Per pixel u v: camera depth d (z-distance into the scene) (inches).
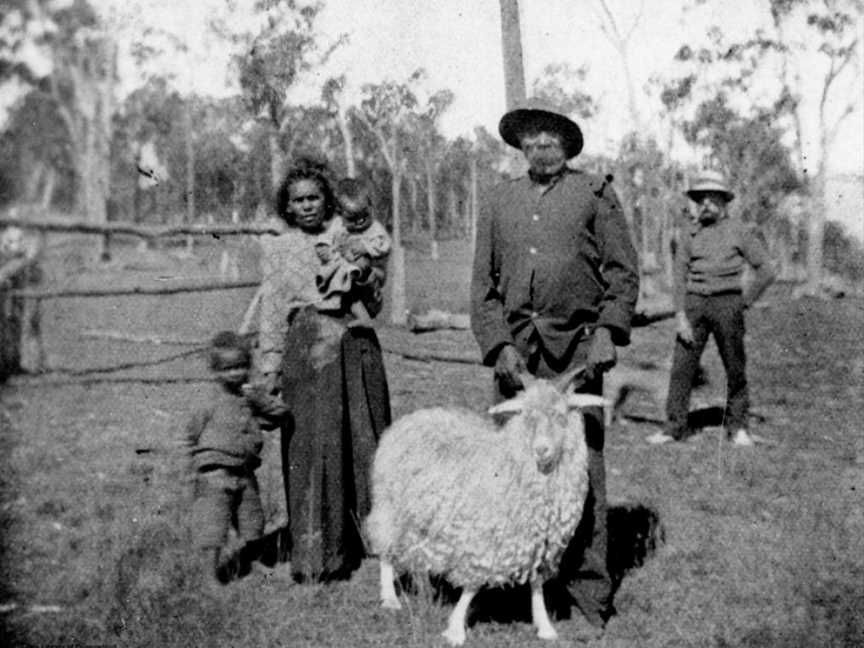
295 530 182.7
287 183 192.1
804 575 177.3
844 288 890.7
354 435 189.2
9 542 176.7
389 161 709.3
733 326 317.1
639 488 253.4
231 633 153.6
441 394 400.2
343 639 154.7
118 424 272.7
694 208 337.1
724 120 1061.8
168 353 372.2
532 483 151.0
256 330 226.8
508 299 170.9
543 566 157.2
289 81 580.4
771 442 317.4
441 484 158.1
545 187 169.5
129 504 204.4
